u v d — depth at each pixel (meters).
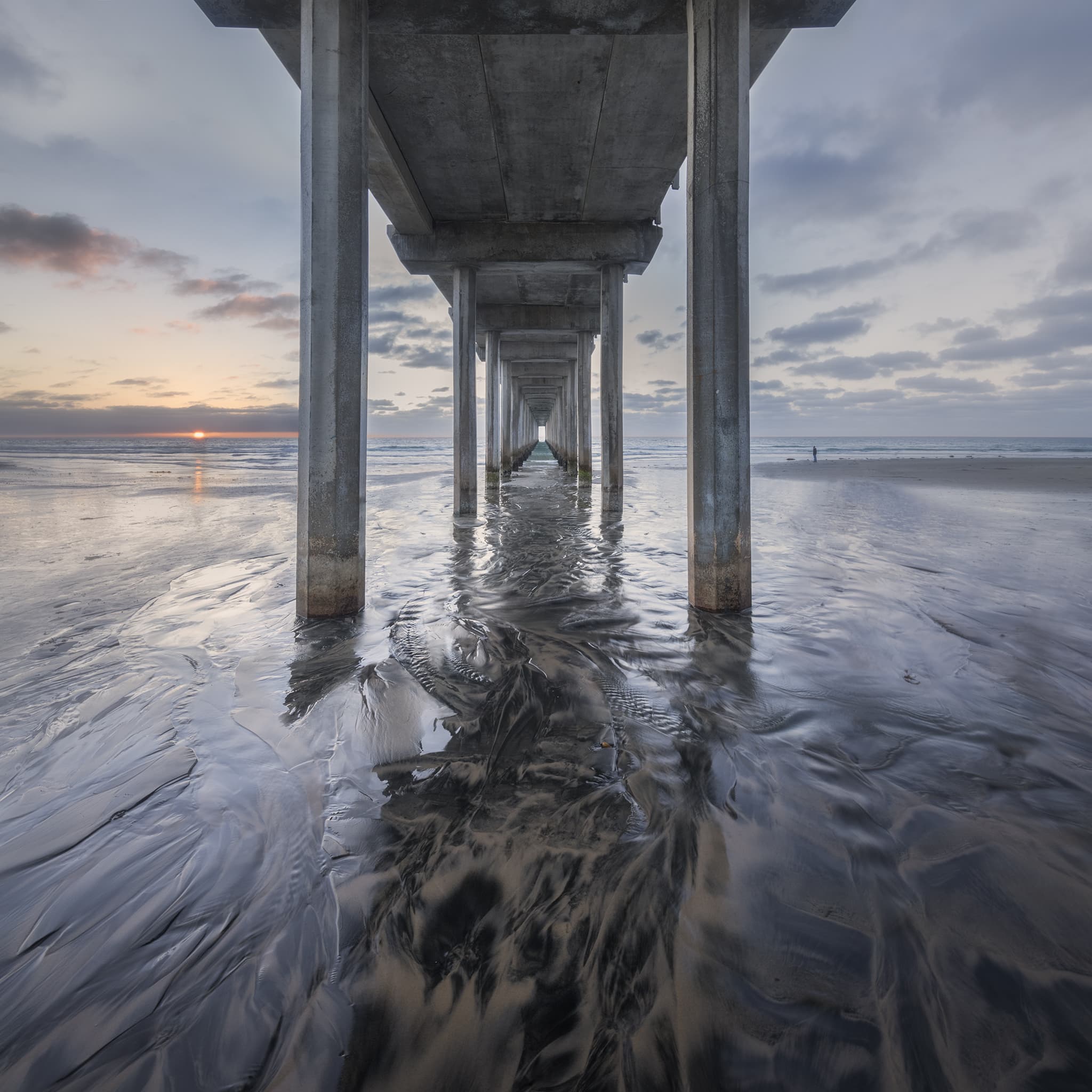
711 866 1.72
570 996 1.31
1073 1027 1.24
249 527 9.06
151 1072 1.16
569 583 5.55
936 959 1.40
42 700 2.92
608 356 12.21
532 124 8.23
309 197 4.28
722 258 4.35
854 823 1.93
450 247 11.43
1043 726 2.62
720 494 4.45
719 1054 1.19
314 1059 1.18
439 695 3.00
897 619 4.22
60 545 7.38
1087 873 1.69
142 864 1.75
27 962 1.42
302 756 2.39
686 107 7.84
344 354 4.34
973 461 31.62
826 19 5.25
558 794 2.11
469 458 11.61
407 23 5.20
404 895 1.61
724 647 3.70
